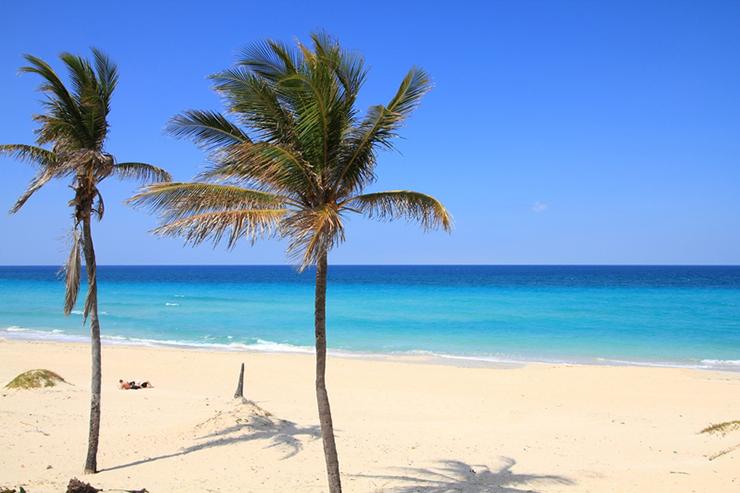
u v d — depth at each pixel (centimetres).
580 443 1403
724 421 1634
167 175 1127
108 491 873
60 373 2284
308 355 2962
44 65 973
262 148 738
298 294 7375
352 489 1014
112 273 18538
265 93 782
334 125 782
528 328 3994
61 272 1067
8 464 1090
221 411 1477
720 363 2788
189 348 3219
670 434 1488
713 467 1105
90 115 1034
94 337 1086
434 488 1024
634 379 2297
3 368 2342
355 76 792
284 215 790
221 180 812
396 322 4338
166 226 782
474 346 3291
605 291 7731
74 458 1153
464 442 1398
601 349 3178
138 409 1602
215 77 768
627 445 1380
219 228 766
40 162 1085
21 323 4272
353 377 2347
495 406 1859
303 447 1269
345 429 1489
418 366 2608
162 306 5631
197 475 1062
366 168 830
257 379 2283
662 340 3466
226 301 6228
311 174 787
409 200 830
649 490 1002
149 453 1195
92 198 1058
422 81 806
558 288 8544
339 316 4741
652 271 19038
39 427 1359
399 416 1702
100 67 1057
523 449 1344
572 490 1021
